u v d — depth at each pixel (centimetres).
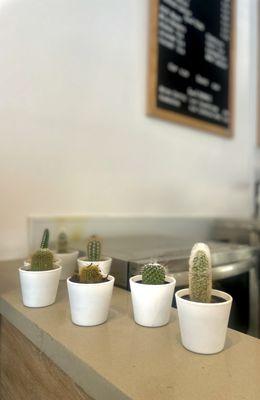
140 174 156
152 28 157
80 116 134
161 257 91
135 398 39
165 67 163
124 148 149
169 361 49
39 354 65
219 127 196
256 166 230
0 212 113
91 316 62
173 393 40
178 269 89
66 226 128
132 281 66
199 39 182
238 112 214
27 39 119
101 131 141
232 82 205
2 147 113
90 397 49
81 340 56
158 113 159
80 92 134
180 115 171
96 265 71
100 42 141
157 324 62
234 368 47
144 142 158
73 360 51
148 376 44
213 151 196
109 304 67
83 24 135
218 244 124
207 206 192
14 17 116
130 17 152
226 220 174
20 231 117
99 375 45
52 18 126
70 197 131
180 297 56
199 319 51
